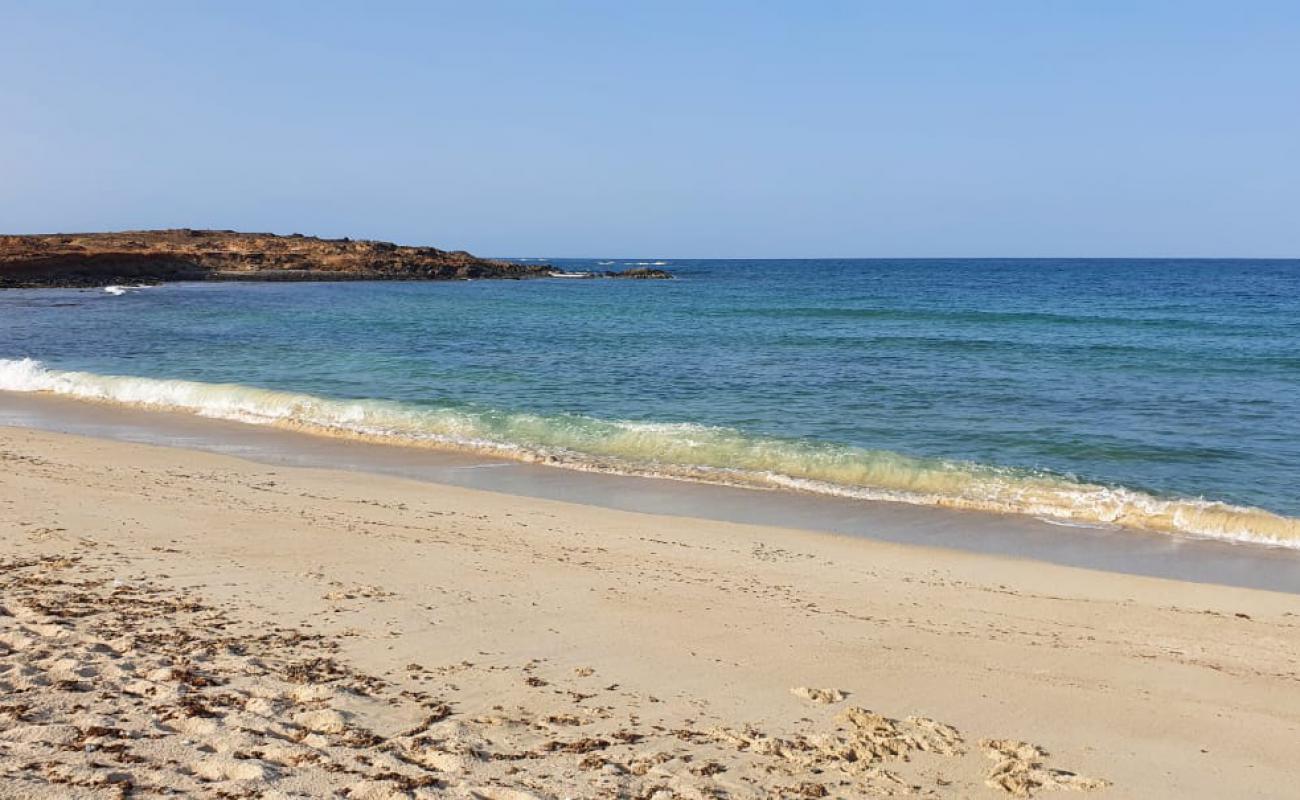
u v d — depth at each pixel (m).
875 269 161.25
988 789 4.83
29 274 70.38
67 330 36.19
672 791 4.55
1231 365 26.12
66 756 4.46
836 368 25.56
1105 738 5.59
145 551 8.77
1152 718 5.91
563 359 27.62
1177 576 9.56
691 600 8.02
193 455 14.51
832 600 8.23
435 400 19.97
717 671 6.38
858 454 14.30
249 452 15.12
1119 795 4.87
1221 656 7.12
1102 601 8.50
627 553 9.58
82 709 5.07
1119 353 29.09
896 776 4.91
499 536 10.07
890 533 10.95
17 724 4.81
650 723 5.43
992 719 5.80
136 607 7.06
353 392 21.03
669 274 117.12
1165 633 7.63
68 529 9.48
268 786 4.27
